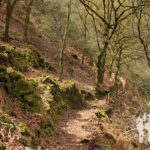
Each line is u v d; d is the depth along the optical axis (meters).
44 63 16.06
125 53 16.39
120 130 9.53
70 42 27.05
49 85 10.77
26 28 17.78
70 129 8.41
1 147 4.28
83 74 21.97
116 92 16.77
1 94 6.41
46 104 8.59
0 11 24.14
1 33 15.46
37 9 25.50
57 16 24.22
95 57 22.12
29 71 12.09
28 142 5.12
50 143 6.40
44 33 25.56
